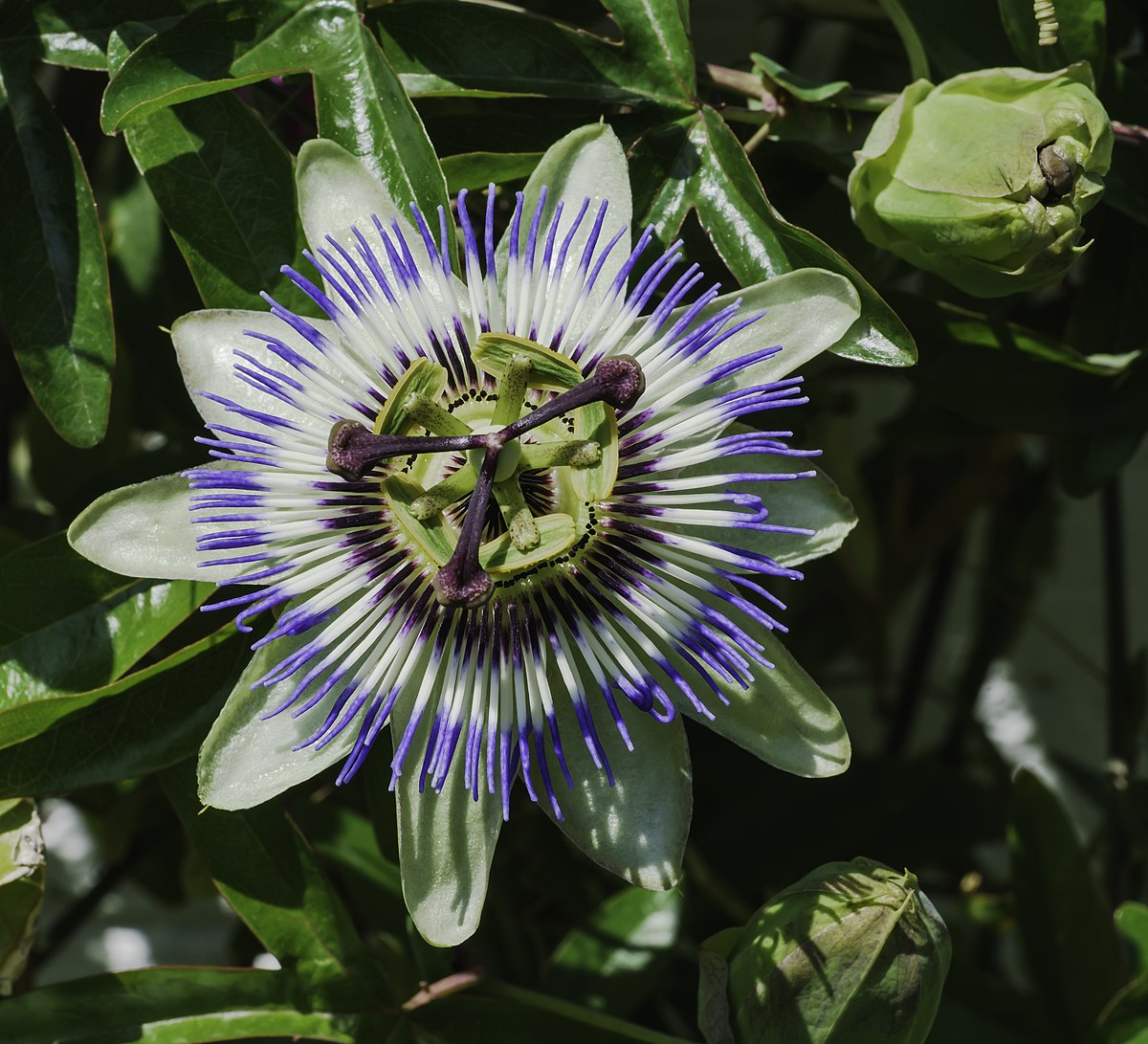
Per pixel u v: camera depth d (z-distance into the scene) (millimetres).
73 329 335
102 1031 340
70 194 338
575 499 324
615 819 317
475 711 313
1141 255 366
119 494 313
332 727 308
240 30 333
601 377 310
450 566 309
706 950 331
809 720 318
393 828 344
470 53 345
